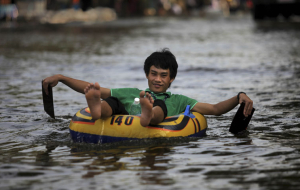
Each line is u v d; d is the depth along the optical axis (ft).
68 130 38.29
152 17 333.01
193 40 141.18
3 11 215.10
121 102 38.99
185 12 408.26
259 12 256.93
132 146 32.50
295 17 255.50
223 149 31.42
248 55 98.99
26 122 41.04
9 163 28.27
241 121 37.11
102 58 95.55
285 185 23.98
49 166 27.55
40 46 120.88
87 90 32.58
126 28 201.57
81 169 26.84
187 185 23.99
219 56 97.96
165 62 38.34
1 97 52.95
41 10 237.04
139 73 74.13
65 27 202.18
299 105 48.06
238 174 25.77
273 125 39.58
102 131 33.86
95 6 314.55
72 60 91.76
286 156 29.43
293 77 67.87
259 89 58.29
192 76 70.64
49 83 39.29
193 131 35.81
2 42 130.72
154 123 34.94
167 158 29.12
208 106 38.63
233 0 392.88
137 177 25.30
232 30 186.19
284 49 109.91
